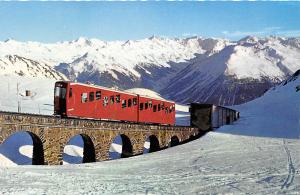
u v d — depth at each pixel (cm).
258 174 3162
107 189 2531
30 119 3872
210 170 3525
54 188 2503
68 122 4359
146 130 6000
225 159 4328
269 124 10162
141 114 6116
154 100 6562
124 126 5406
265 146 5606
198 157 4666
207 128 8231
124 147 5688
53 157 4172
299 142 6206
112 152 6500
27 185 2572
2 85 13150
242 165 3769
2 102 10456
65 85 4528
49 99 11512
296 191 2408
